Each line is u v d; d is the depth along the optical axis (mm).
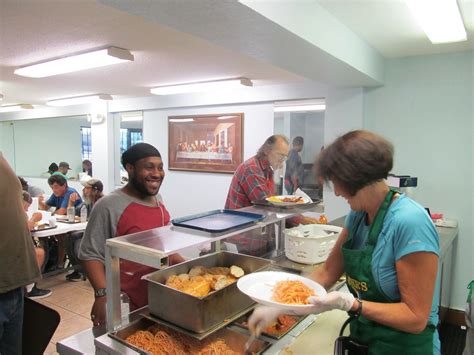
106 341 1112
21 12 2000
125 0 1378
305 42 1889
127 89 4453
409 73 3094
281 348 1107
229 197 2535
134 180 1688
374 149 885
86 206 3844
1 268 1606
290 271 1621
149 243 1130
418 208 908
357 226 1064
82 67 3088
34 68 3135
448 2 1816
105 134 5629
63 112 6289
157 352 1081
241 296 1201
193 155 4754
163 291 1139
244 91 4191
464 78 2881
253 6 1460
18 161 7578
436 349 1005
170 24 1632
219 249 1555
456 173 2953
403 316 854
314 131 3811
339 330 1224
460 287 2973
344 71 2607
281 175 3930
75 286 3693
